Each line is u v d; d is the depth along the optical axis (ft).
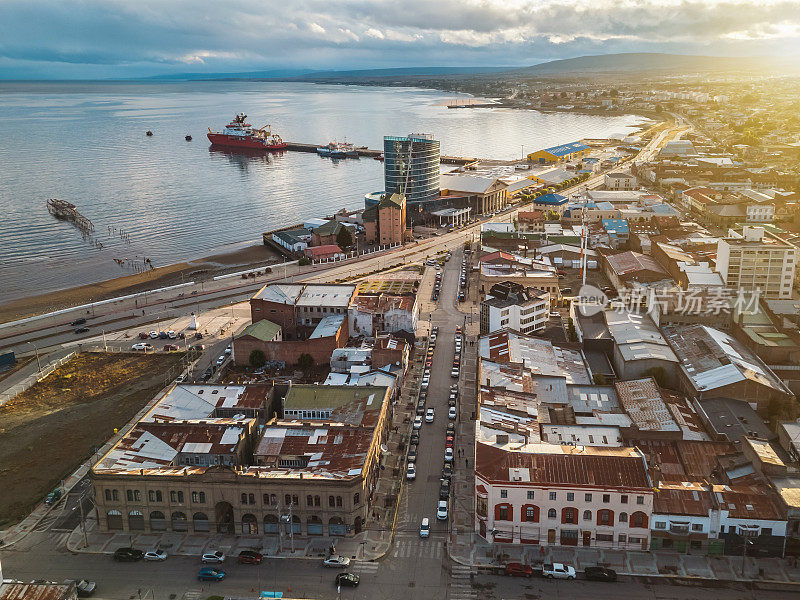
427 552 422.41
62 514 467.52
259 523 440.45
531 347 652.89
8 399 651.25
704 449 486.38
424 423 579.48
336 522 437.17
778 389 556.92
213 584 395.34
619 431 508.53
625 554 417.28
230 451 475.72
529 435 487.61
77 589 386.32
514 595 384.06
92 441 569.23
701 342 636.89
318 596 384.88
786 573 397.19
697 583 390.21
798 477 438.81
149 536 442.91
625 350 634.02
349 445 476.54
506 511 425.69
